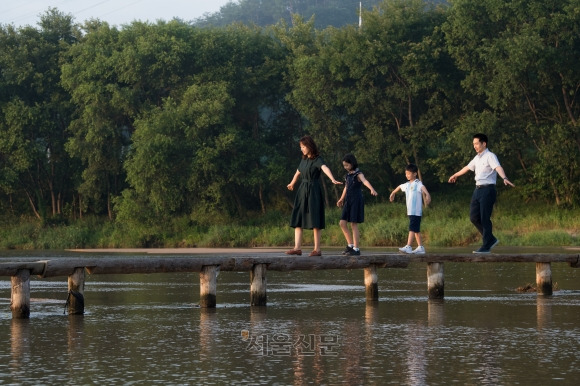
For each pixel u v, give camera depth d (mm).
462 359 8984
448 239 43188
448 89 52219
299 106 54750
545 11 46656
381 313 13359
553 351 9484
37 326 11867
